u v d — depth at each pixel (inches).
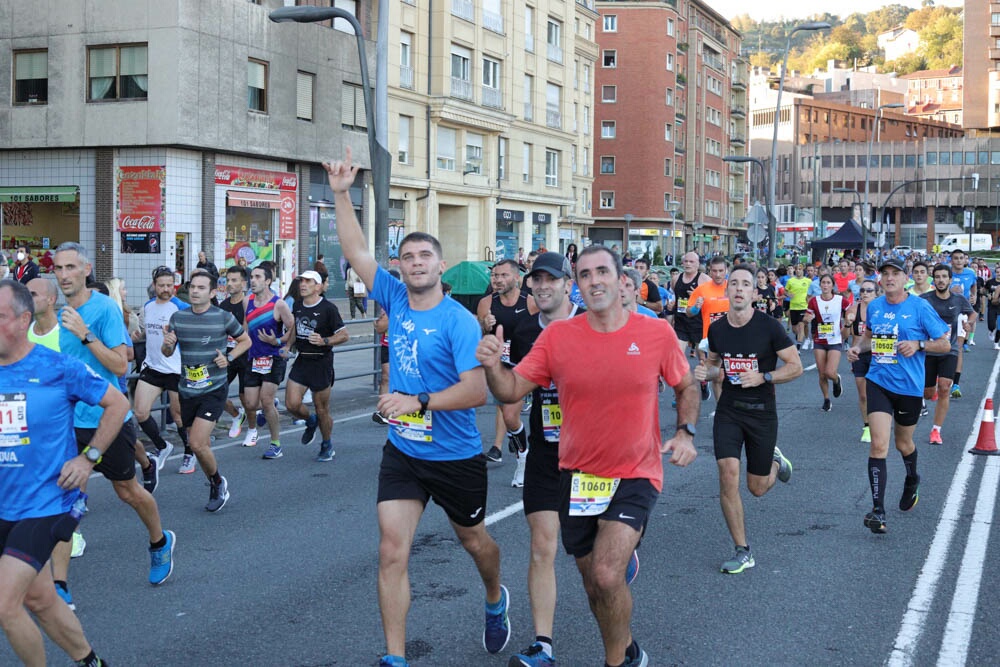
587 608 233.3
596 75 2925.7
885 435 304.8
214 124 1183.6
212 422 324.2
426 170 1616.6
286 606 232.7
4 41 1193.4
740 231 3715.6
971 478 382.9
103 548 283.4
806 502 342.6
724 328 269.3
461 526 198.5
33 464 171.8
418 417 190.2
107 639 211.2
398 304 200.4
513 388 182.5
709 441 470.6
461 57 1679.4
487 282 1074.7
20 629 164.9
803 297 982.4
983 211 4891.7
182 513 326.0
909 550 281.1
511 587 249.3
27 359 173.5
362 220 1477.6
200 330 323.3
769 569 262.5
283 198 1321.4
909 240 5012.3
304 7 699.4
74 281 246.8
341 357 861.8
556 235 2101.4
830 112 5398.6
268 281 423.2
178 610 229.9
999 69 4987.7
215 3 1176.8
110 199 1171.9
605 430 177.3
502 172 1867.6
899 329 312.5
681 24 3102.9
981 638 211.5
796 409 582.6
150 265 1159.6
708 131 3329.2
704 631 215.6
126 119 1149.7
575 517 179.5
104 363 241.6
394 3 1518.2
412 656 201.3
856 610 229.6
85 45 1162.0
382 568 184.9
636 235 2938.0
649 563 268.7
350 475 388.8
